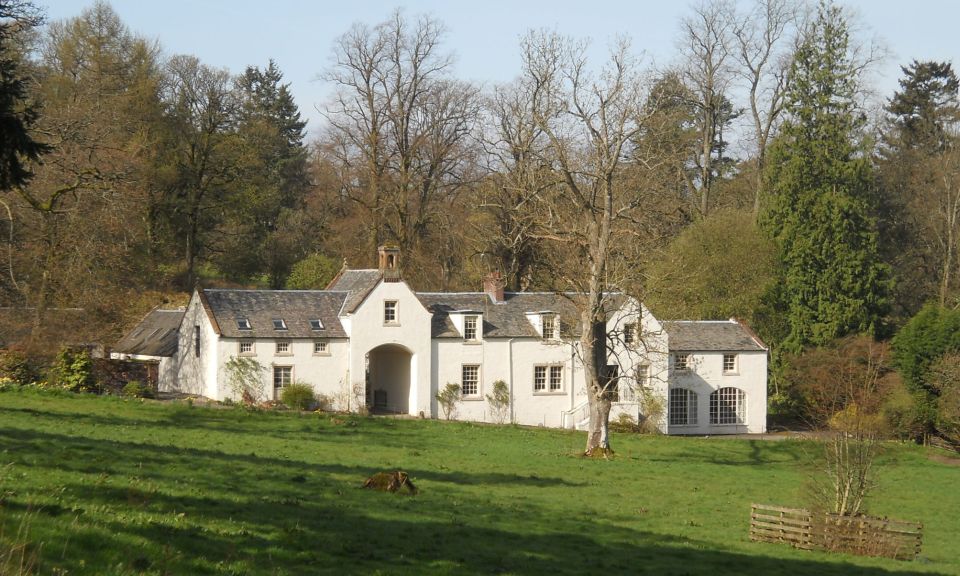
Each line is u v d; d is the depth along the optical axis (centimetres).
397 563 1803
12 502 1661
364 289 5912
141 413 4525
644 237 4612
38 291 5603
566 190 4622
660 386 6225
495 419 6069
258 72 11444
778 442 5588
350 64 7000
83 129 5219
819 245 7088
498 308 6284
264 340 5647
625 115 4144
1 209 5109
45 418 3872
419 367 5912
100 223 5481
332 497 2514
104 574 1298
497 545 2166
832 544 2664
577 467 3981
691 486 3700
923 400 5784
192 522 1825
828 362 6438
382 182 7088
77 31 6938
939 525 3384
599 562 2117
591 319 4347
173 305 6775
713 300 7000
